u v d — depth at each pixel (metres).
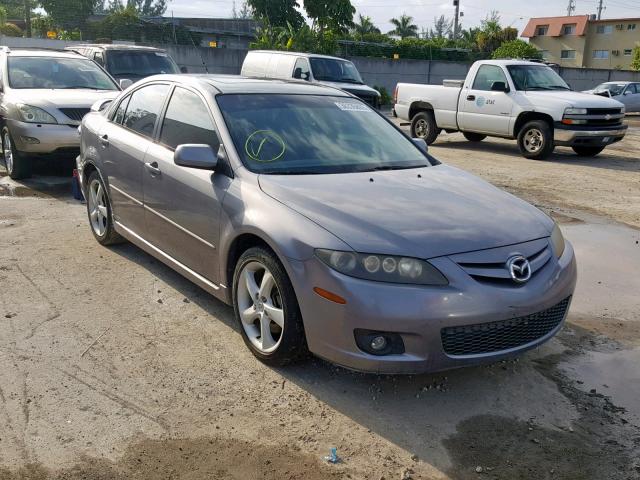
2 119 9.05
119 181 5.44
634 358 4.31
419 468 3.09
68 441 3.16
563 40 63.34
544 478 3.06
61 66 9.91
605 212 8.57
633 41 59.41
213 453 3.13
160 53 14.68
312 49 26.89
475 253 3.46
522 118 13.46
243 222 3.88
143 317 4.60
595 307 5.22
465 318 3.31
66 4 28.59
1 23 35.38
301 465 3.07
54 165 9.80
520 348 3.59
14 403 3.46
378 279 3.33
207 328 4.46
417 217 3.66
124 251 6.01
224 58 25.50
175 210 4.62
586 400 3.76
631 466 3.16
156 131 5.09
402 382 3.84
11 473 2.92
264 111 4.67
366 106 5.38
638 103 27.45
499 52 34.16
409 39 38.38
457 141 16.45
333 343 3.43
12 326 4.38
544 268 3.71
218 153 4.34
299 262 3.50
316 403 3.59
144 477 2.94
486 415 3.55
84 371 3.82
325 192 3.88
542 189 10.03
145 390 3.65
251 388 3.71
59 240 6.29
